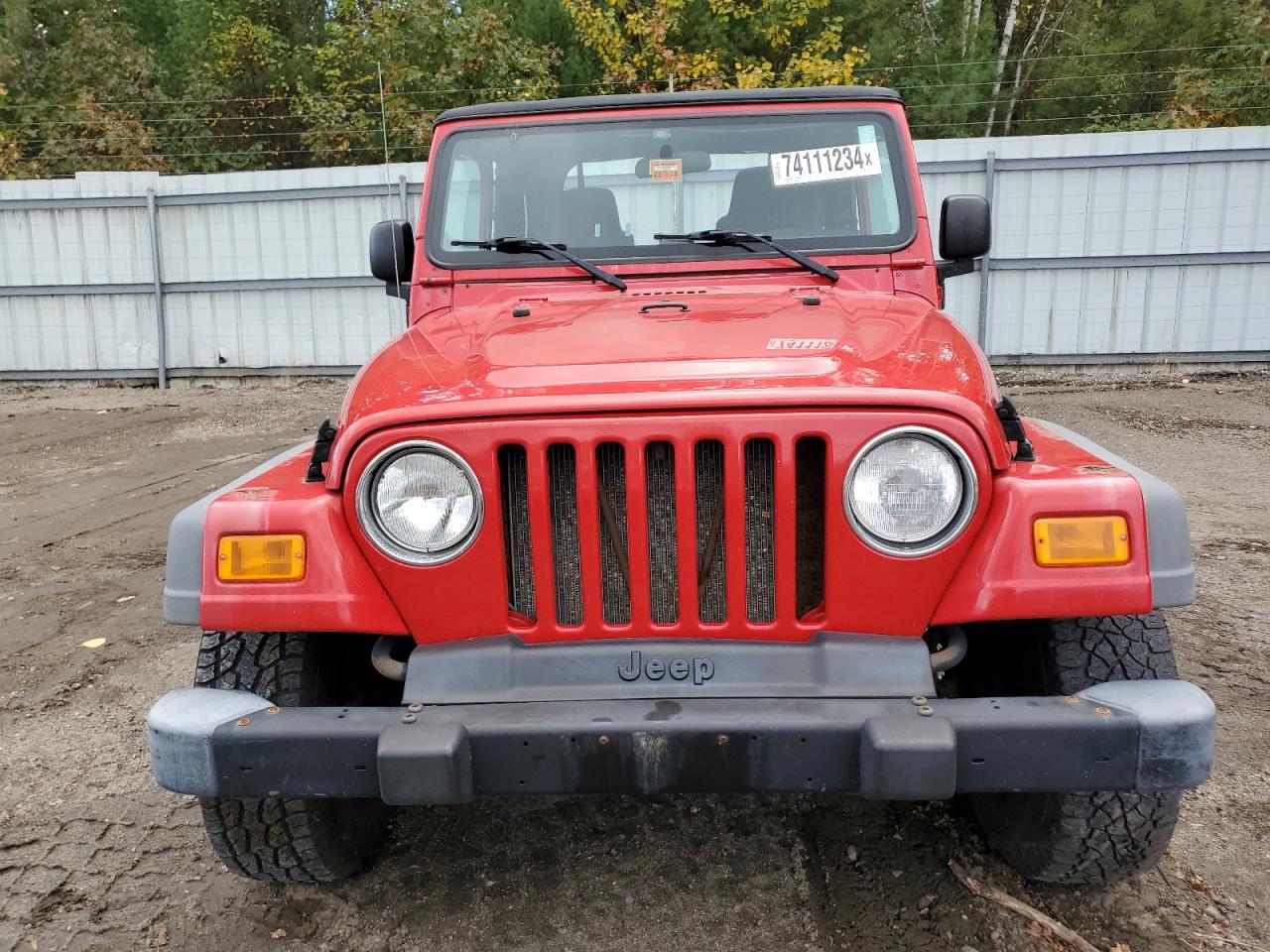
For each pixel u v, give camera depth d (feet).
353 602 6.50
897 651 6.37
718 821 9.07
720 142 9.91
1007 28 66.85
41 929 7.89
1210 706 6.07
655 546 6.53
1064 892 7.88
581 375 6.70
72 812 9.68
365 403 6.88
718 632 6.49
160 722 6.45
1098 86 63.16
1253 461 23.49
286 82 68.23
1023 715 5.99
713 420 6.27
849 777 6.01
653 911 7.82
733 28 58.75
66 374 44.16
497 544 6.42
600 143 9.98
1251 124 57.57
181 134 69.36
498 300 9.50
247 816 7.32
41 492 24.52
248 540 6.60
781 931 7.52
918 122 60.59
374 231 10.32
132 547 19.19
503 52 57.06
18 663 13.60
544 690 6.42
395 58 57.52
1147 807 6.81
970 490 6.22
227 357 43.06
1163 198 35.68
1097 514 6.24
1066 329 37.32
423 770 5.96
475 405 6.37
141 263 42.60
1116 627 6.80
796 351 7.02
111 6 77.56
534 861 8.57
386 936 7.64
